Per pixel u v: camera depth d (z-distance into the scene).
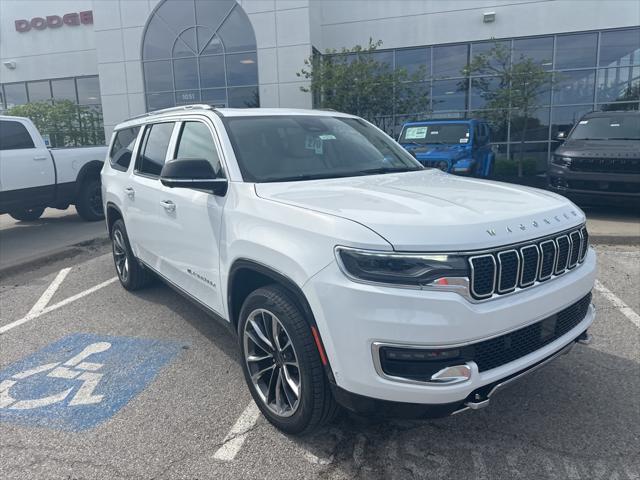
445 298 2.18
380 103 17.17
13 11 23.45
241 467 2.66
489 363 2.36
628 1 17.17
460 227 2.30
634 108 17.53
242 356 3.11
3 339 4.42
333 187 3.08
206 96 19.81
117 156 5.41
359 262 2.25
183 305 5.12
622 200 8.20
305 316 2.58
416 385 2.22
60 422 3.12
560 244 2.66
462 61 18.78
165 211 3.95
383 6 19.14
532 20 18.03
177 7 19.41
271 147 3.48
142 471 2.66
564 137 10.00
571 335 2.75
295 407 2.73
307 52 18.30
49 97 24.03
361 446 2.80
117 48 20.25
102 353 4.06
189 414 3.16
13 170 8.31
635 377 3.45
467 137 10.96
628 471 2.55
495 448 2.75
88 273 6.43
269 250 2.66
